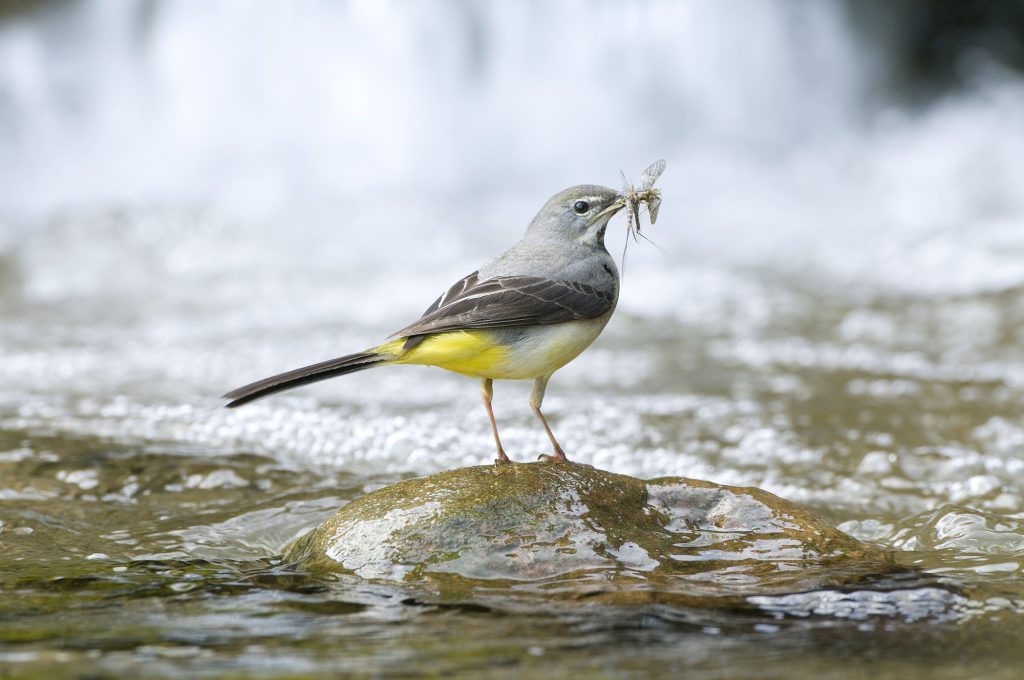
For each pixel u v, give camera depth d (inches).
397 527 301.0
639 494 321.7
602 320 350.3
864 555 302.7
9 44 1165.1
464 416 509.0
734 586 280.1
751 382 594.9
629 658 233.1
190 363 608.4
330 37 1170.0
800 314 752.3
